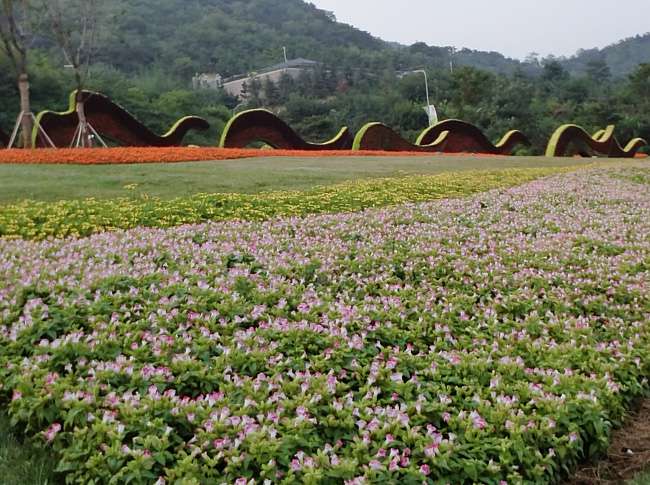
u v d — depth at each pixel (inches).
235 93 3836.1
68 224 400.2
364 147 1344.7
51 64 2197.3
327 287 270.1
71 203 455.5
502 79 3110.2
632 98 2920.8
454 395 177.9
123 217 428.1
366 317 222.8
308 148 1328.7
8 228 380.5
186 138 2230.6
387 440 146.2
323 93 3334.2
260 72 3900.1
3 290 228.5
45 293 233.5
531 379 185.8
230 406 158.6
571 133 1648.6
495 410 163.2
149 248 315.9
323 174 730.8
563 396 169.6
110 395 156.7
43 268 260.1
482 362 191.6
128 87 2484.0
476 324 236.8
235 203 485.1
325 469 137.3
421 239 356.8
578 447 156.7
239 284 255.9
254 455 139.1
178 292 237.5
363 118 2748.5
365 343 206.7
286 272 279.9
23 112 888.9
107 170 689.0
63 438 149.8
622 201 539.8
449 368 189.9
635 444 173.0
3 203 471.2
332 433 153.9
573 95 3294.8
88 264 273.6
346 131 1411.2
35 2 1046.4
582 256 329.4
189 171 706.8
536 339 224.4
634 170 904.9
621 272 304.8
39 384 163.5
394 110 2765.7
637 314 252.1
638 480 152.5
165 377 172.9
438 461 140.9
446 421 159.8
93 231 394.6
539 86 3489.2
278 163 872.3
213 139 2330.2
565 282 288.8
